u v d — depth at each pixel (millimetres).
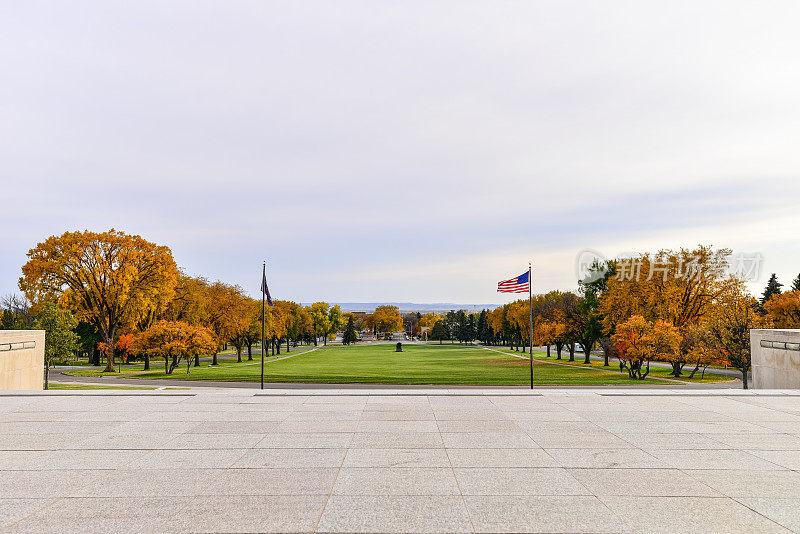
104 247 57344
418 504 5852
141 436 9180
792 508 5746
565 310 74125
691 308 56656
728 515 5539
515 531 5113
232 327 73625
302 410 11633
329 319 150500
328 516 5492
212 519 5418
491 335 154875
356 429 9680
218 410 11633
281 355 96812
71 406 12180
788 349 17078
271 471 7117
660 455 7906
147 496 6141
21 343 18859
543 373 51094
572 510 5676
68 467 7336
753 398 13211
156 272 58844
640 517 5480
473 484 6551
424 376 44062
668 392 14148
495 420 10500
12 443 8711
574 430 9586
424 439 8914
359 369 56156
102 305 58125
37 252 55344
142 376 48094
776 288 87812
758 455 7902
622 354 47875
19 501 5992
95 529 5188
